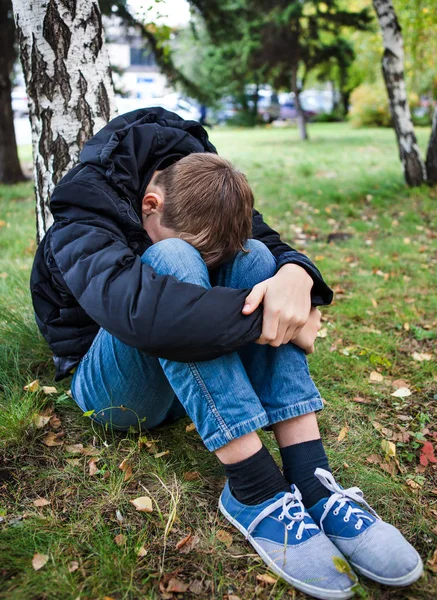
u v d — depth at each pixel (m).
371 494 1.80
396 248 4.86
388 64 7.08
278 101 30.12
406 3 9.38
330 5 13.37
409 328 3.17
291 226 5.73
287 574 1.42
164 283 1.43
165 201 1.61
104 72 2.43
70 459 1.88
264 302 1.50
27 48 2.33
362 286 3.89
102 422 1.93
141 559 1.51
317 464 1.59
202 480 1.83
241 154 12.98
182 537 1.59
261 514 1.50
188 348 1.41
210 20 7.35
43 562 1.46
